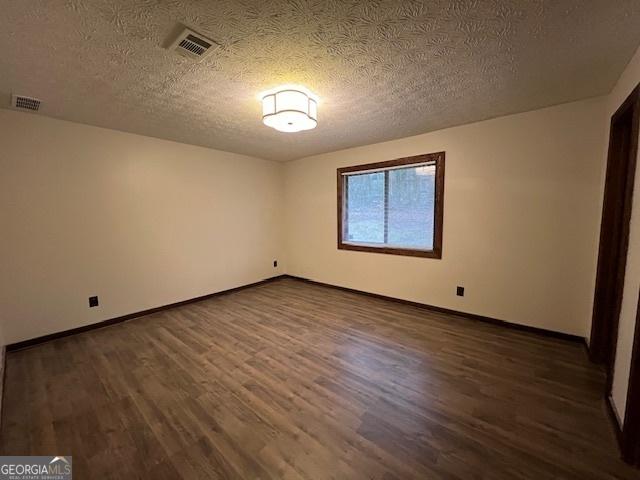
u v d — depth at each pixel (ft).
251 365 7.54
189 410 5.85
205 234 13.29
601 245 7.27
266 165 16.06
